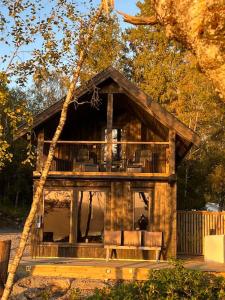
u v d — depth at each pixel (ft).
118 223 51.60
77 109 53.16
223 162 97.45
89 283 37.96
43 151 51.80
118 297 21.68
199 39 12.94
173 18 13.48
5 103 32.86
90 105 53.98
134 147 57.93
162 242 50.44
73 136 58.29
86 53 30.76
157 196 51.65
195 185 94.73
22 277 39.32
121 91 50.72
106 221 51.65
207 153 101.50
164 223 51.01
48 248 51.26
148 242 49.39
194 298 22.35
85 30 30.66
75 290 25.55
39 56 32.17
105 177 51.19
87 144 58.08
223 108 105.09
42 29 31.83
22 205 134.00
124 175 51.06
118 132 58.34
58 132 29.17
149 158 54.85
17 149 105.60
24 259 48.21
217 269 41.24
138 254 50.49
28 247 65.98
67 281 37.76
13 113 32.68
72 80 30.12
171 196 51.34
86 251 51.19
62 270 40.45
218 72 12.82
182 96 109.09
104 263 44.96
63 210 52.13
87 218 52.08
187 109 108.99
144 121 57.26
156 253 49.14
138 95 49.98
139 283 24.29
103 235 51.60
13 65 32.81
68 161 57.57
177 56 116.06
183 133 49.90
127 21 16.31
